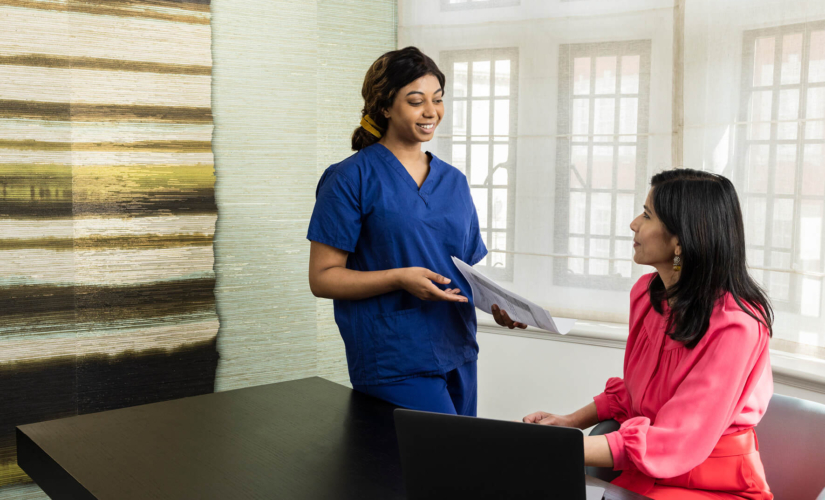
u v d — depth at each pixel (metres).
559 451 0.75
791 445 1.27
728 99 2.16
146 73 2.27
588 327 2.42
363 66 2.78
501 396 2.64
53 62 2.09
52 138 2.11
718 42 2.16
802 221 2.01
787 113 2.03
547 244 2.59
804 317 2.03
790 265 2.05
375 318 1.56
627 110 2.40
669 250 1.24
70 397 2.20
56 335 2.16
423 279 1.45
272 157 2.56
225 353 2.51
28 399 2.13
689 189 1.20
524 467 0.77
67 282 2.17
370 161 1.61
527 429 0.77
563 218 2.55
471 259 1.84
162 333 2.36
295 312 2.65
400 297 1.57
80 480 1.02
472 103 2.69
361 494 0.97
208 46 2.38
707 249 1.17
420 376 1.58
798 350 2.05
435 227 1.63
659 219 1.23
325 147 2.71
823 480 1.21
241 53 2.46
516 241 2.65
